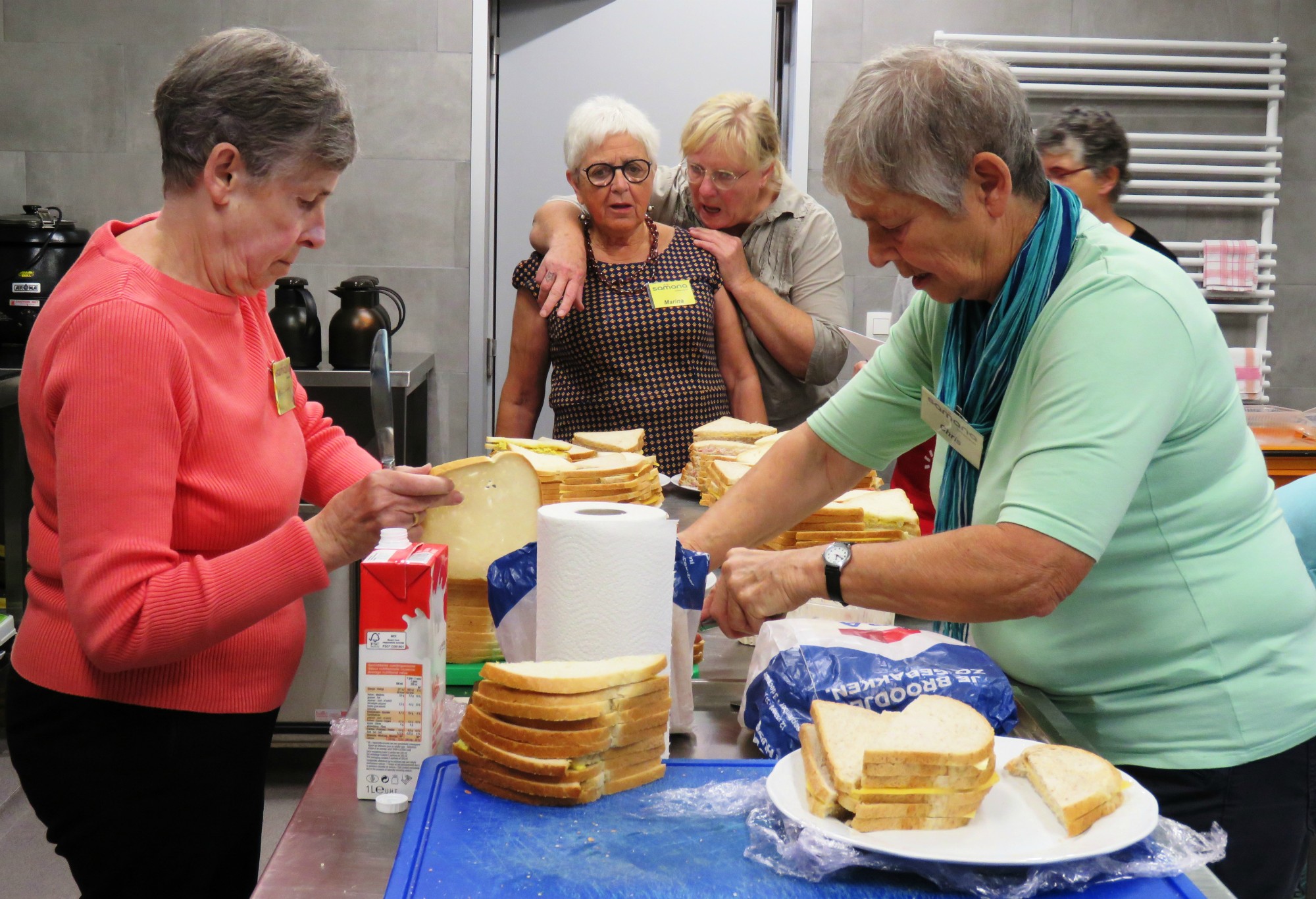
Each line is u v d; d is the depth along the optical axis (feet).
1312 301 13.51
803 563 3.77
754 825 2.92
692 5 12.69
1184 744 3.88
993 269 3.80
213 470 3.75
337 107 3.57
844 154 3.64
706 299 9.03
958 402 4.18
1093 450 3.45
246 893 4.23
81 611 3.34
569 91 12.82
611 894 2.62
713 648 4.63
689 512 6.61
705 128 9.12
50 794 3.84
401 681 3.19
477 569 4.00
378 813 3.12
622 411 8.76
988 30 12.73
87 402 3.30
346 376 10.42
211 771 3.92
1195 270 13.21
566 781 3.01
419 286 12.73
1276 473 10.84
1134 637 3.89
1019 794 3.00
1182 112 12.98
